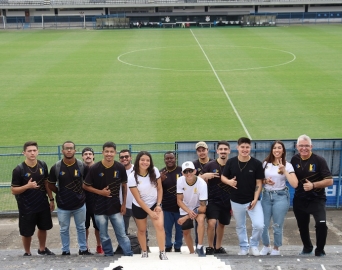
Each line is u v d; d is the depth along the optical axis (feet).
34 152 31.68
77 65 125.70
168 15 216.54
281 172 31.27
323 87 100.22
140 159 29.78
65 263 27.68
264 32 187.32
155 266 25.75
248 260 27.58
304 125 76.84
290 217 44.50
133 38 174.09
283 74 112.68
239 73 114.21
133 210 30.91
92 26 215.10
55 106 89.20
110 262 28.02
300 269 24.52
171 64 125.59
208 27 208.85
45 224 33.27
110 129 76.23
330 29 193.06
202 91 98.53
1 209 49.14
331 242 39.73
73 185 32.37
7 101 92.79
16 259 29.89
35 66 124.88
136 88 101.65
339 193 47.73
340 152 46.96
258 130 74.95
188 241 32.91
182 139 71.56
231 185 31.04
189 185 31.04
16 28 212.64
